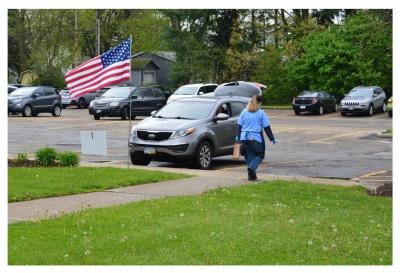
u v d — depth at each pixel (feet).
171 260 26.86
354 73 169.99
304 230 32.81
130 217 34.88
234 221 34.35
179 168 61.26
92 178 49.01
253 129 51.83
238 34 198.70
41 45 228.43
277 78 190.49
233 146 64.90
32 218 35.17
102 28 235.81
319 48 174.50
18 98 140.77
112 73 56.44
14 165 57.16
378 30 65.92
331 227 33.88
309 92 160.35
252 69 197.26
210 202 40.22
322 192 46.19
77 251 28.14
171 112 64.34
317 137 98.53
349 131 109.29
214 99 65.41
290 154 76.38
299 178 55.31
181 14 202.90
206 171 57.67
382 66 173.27
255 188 46.70
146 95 135.64
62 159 58.39
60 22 228.84
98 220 34.04
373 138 97.55
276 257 27.66
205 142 61.72
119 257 27.30
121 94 132.57
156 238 30.30
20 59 231.71
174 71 209.26
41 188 44.27
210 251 28.27
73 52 232.73
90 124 118.62
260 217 35.76
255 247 29.12
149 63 240.12
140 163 62.54
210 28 205.67
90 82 56.44
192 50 206.28
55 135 96.53
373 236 32.22
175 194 44.19
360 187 49.85
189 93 137.39
